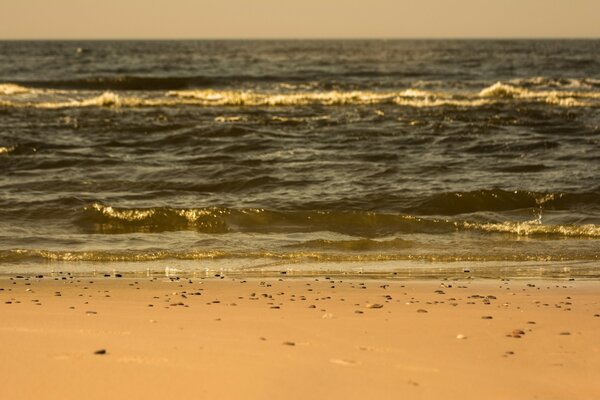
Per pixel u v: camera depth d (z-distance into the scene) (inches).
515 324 531.2
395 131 1946.4
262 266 820.6
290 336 478.0
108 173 1423.5
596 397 381.4
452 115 2225.6
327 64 5019.7
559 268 814.5
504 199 1202.0
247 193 1283.2
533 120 2129.7
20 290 659.4
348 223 1056.2
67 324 494.9
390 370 409.4
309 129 1980.8
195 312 555.2
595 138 1871.3
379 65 4913.9
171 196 1250.0
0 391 354.3
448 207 1190.3
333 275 772.0
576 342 482.3
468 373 411.2
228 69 4394.7
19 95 2704.2
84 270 789.2
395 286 703.7
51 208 1121.4
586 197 1216.2
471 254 885.2
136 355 414.6
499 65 4950.8
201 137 1838.1
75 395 353.1
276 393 365.1
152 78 3277.6
